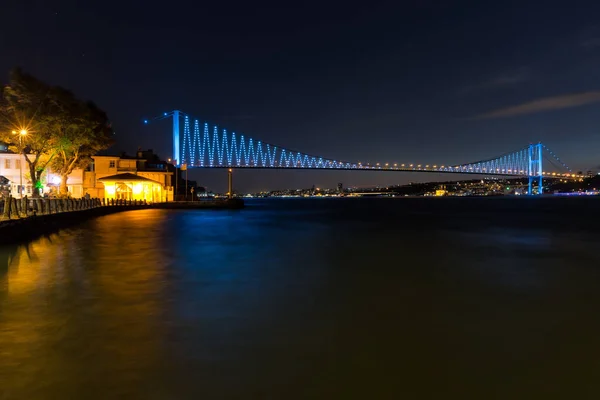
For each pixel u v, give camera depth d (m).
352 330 7.79
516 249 20.69
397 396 5.37
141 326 7.73
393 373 5.99
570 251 20.05
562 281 12.70
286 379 5.73
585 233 30.48
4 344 6.73
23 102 35.94
